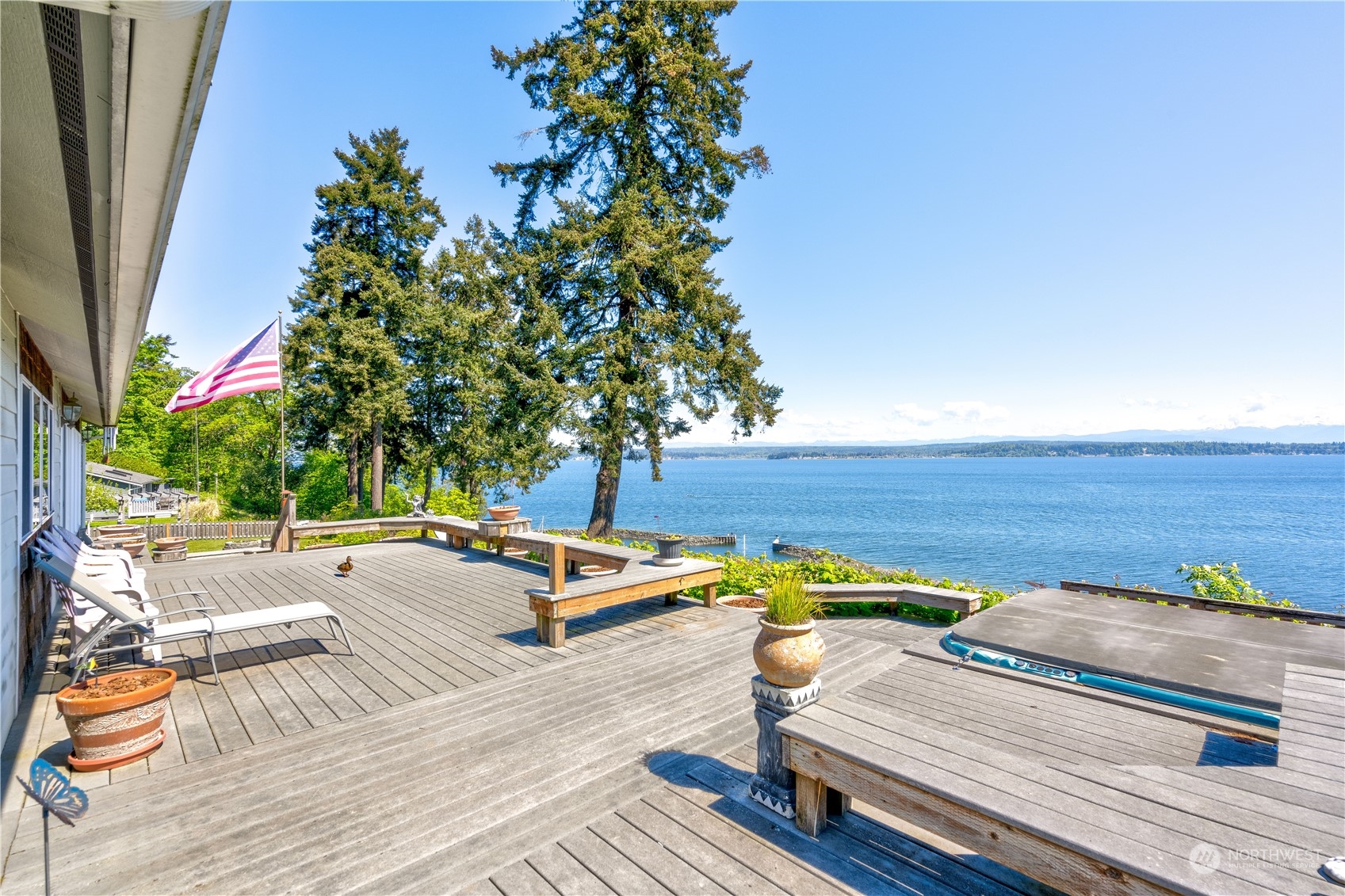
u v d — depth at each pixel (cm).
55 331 433
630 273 1468
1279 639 456
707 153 1559
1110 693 385
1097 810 197
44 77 130
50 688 459
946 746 244
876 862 246
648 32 1445
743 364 1566
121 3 103
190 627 465
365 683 463
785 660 278
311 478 2847
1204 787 214
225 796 304
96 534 1277
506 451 1639
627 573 637
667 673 482
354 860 253
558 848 258
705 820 278
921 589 662
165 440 4116
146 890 236
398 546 1146
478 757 344
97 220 202
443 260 2422
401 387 2306
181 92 138
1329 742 253
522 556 1023
